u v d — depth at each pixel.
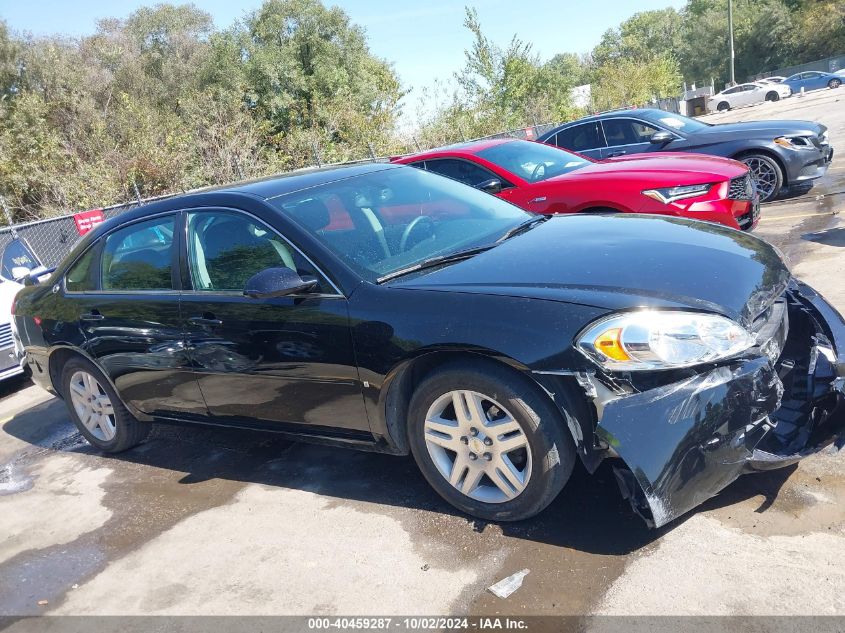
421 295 2.92
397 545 2.97
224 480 3.92
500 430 2.80
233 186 3.95
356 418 3.21
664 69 43.69
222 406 3.71
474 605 2.51
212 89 22.77
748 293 2.73
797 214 7.90
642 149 9.33
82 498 4.02
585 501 3.01
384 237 3.44
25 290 4.84
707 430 2.44
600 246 3.15
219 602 2.81
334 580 2.81
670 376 2.47
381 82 28.23
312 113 28.44
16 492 4.28
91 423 4.57
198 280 3.67
